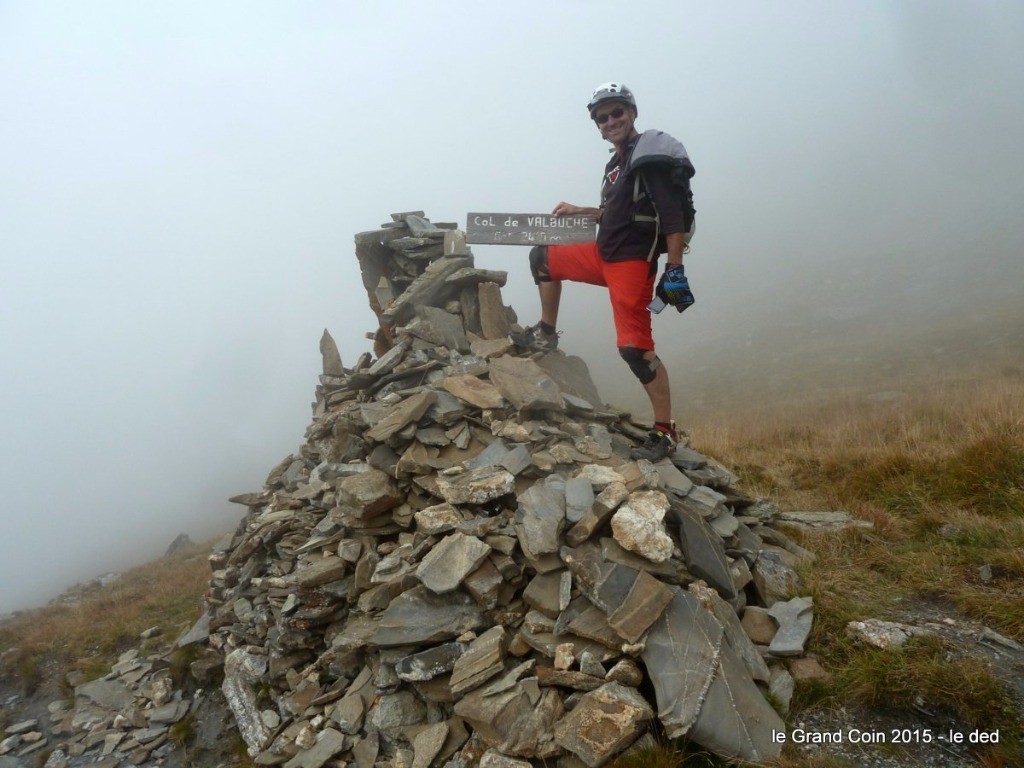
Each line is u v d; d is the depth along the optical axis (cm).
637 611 298
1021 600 346
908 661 305
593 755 261
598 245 423
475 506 379
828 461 684
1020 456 539
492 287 569
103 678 705
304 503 556
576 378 546
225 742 494
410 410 431
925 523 480
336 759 343
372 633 369
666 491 404
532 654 318
